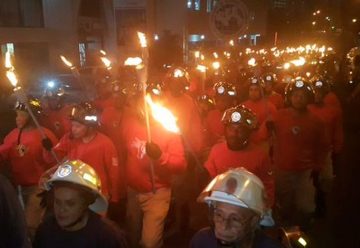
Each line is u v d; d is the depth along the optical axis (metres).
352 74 19.70
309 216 5.68
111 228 2.94
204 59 18.11
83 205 2.82
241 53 20.80
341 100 16.97
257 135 5.71
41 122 6.66
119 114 6.19
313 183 5.58
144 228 4.82
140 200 4.84
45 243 2.91
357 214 6.57
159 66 22.39
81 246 2.85
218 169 4.39
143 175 4.71
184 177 6.40
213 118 6.64
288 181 5.47
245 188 2.36
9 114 12.51
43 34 30.38
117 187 4.85
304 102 5.24
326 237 5.85
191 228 6.07
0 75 13.49
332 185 7.82
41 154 5.09
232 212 2.34
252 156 4.25
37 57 30.05
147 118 4.34
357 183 7.93
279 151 5.47
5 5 27.45
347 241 5.73
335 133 6.77
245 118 4.18
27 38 28.88
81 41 33.22
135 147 4.72
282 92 10.24
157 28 38.88
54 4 31.02
